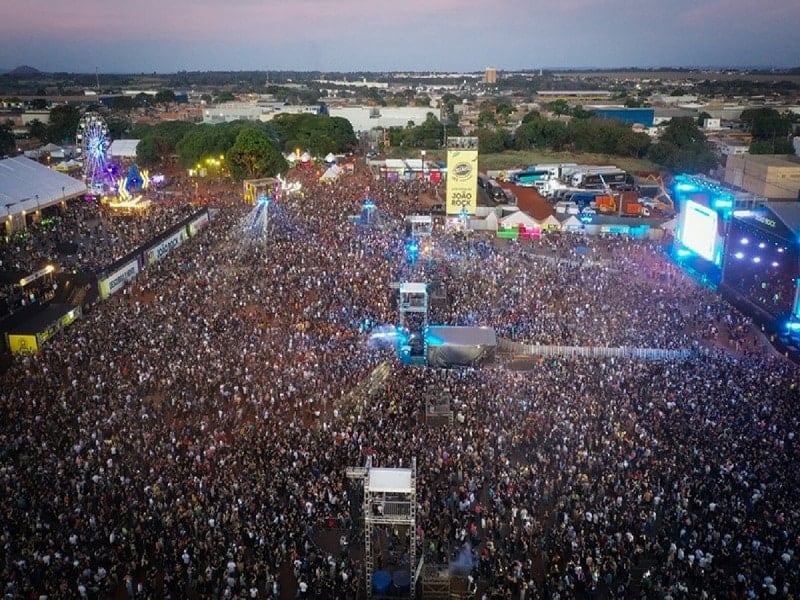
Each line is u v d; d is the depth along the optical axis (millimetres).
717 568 24906
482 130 149875
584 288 55375
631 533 26766
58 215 77688
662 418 34344
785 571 24281
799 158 87750
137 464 30797
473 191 82562
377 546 26938
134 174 97438
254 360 40875
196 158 112750
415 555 25312
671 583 24500
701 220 62812
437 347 43156
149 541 25969
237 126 124625
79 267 54844
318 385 38219
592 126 141625
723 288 57000
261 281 54656
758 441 32156
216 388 37656
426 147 150250
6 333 43500
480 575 25500
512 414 35250
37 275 52312
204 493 28422
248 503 27656
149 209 79750
